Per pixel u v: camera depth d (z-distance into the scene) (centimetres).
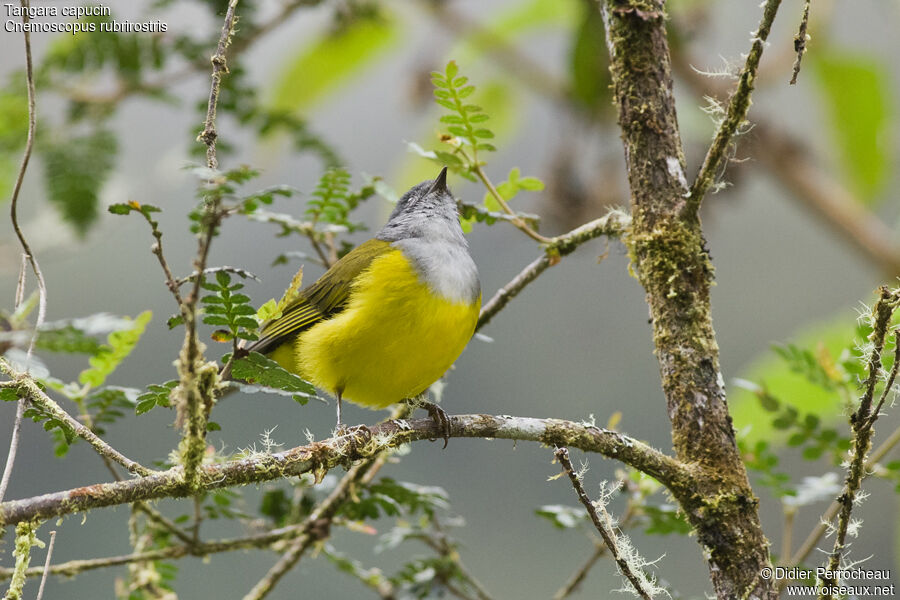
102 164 1021
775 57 1195
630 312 2039
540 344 2039
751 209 2022
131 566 864
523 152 1712
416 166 1245
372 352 888
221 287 573
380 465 883
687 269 686
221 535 1491
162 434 1722
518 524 1800
